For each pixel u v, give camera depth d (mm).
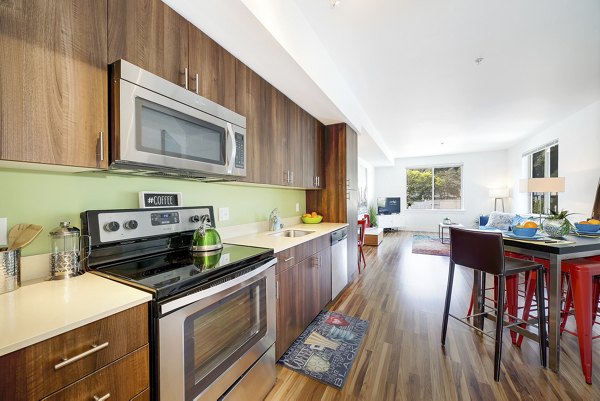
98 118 984
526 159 5867
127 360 805
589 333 1541
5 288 887
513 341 1951
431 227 8016
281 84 2111
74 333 691
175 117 1232
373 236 5875
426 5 1713
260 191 2555
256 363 1384
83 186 1235
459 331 2158
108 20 1018
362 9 1755
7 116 758
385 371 1665
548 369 1652
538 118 4188
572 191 3930
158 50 1206
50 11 855
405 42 2137
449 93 3205
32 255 1059
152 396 875
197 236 1521
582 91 3146
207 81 1474
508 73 2691
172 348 913
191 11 1296
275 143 2174
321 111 2779
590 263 1639
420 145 6406
